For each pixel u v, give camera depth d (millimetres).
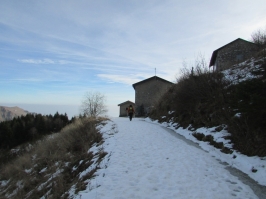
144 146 9461
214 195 4781
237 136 7746
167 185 5375
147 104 31547
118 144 9852
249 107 6277
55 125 37875
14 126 34219
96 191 5141
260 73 7141
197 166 6723
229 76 11820
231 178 5762
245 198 4656
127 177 5977
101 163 7574
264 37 16875
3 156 26672
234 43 24156
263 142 6664
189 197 4695
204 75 12344
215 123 9992
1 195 10734
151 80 31984
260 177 5602
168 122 15727
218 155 7703
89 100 44562
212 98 11180
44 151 13727
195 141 10086
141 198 4727
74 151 11523
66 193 6219
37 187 8867
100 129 13969
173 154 8117
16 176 12570
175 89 16703
